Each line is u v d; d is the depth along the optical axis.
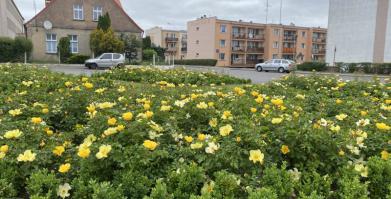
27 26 31.92
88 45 34.31
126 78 12.38
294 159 2.95
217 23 65.50
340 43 41.16
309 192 2.58
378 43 37.12
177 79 12.04
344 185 2.59
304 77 9.83
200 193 2.58
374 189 2.76
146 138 3.08
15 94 5.64
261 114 3.79
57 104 4.77
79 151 2.70
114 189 2.50
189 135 3.55
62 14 33.06
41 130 3.36
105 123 3.34
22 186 2.69
